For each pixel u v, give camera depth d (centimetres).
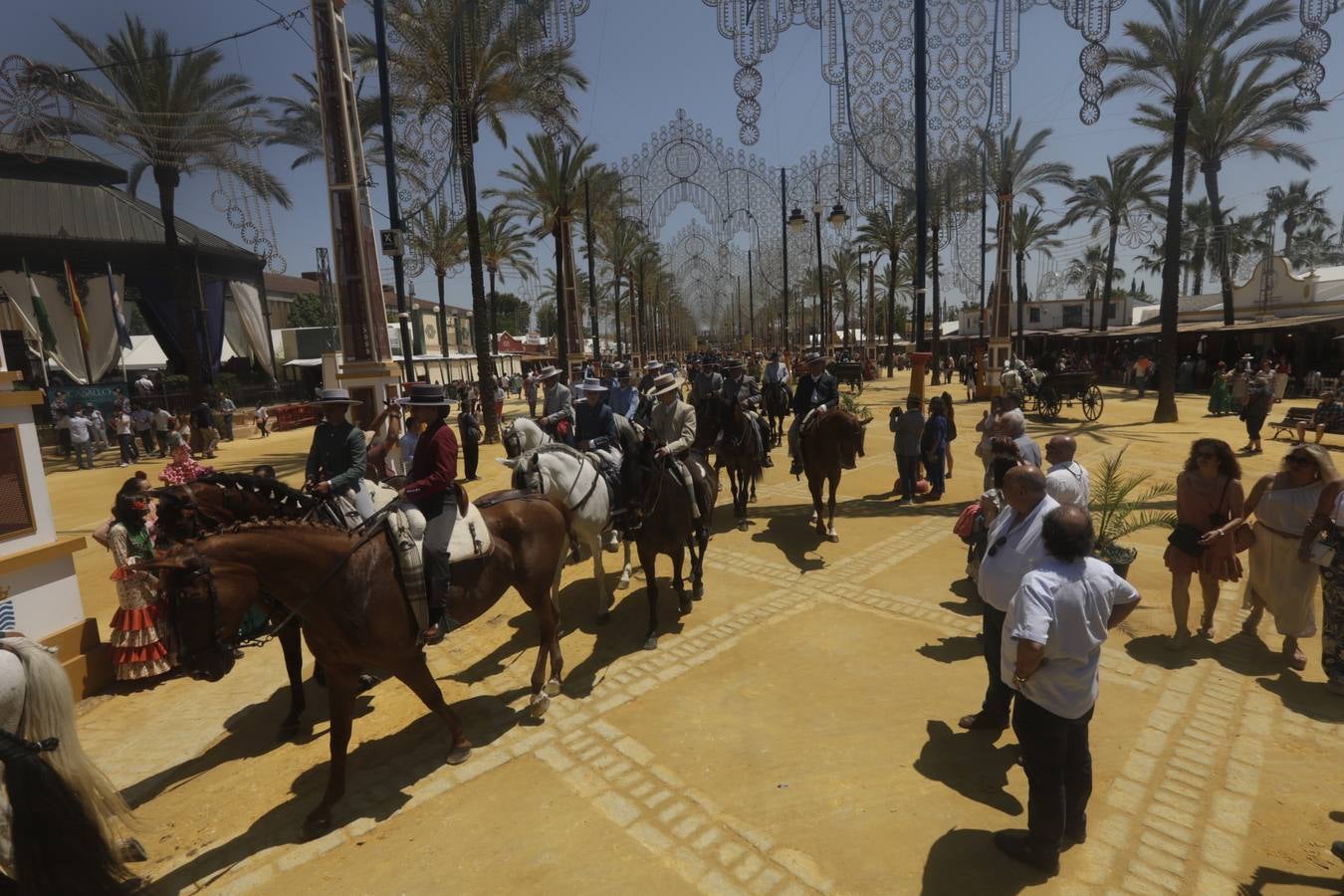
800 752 478
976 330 6028
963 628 668
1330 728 474
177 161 1051
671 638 678
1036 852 355
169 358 3722
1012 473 426
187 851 411
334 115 1238
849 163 1124
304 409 3400
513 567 533
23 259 2917
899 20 922
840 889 353
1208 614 605
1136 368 3231
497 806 436
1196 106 2336
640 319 5269
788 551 934
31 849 307
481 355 2023
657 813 421
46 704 312
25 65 915
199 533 403
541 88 1115
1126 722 492
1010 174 2456
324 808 426
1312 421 1684
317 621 419
